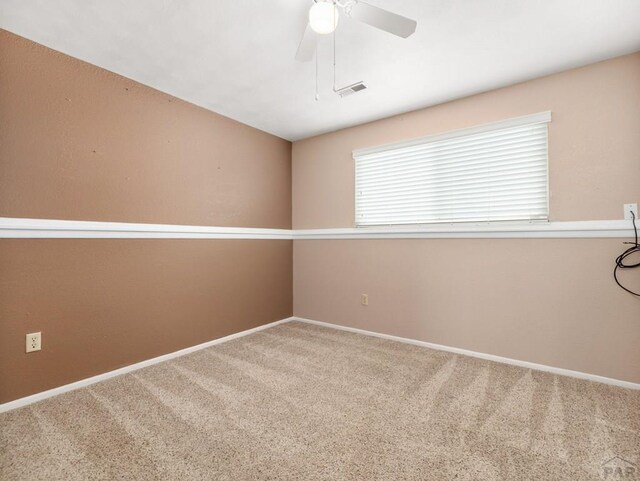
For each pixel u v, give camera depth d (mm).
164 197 2686
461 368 2467
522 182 2531
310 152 3846
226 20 1828
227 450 1520
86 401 1978
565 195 2344
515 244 2547
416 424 1729
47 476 1354
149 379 2291
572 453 1490
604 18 1804
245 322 3381
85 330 2213
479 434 1640
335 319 3615
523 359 2506
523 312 2512
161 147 2670
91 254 2252
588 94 2270
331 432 1660
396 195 3186
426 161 3002
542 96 2434
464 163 2795
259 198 3570
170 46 2072
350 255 3498
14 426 1712
